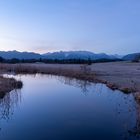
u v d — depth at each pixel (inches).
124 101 806.5
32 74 2182.6
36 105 772.6
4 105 741.9
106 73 2011.6
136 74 1892.2
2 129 526.0
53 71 2319.1
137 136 471.2
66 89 1194.0
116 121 570.9
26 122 577.6
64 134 488.4
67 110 701.3
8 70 2461.9
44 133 497.0
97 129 519.8
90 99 887.1
